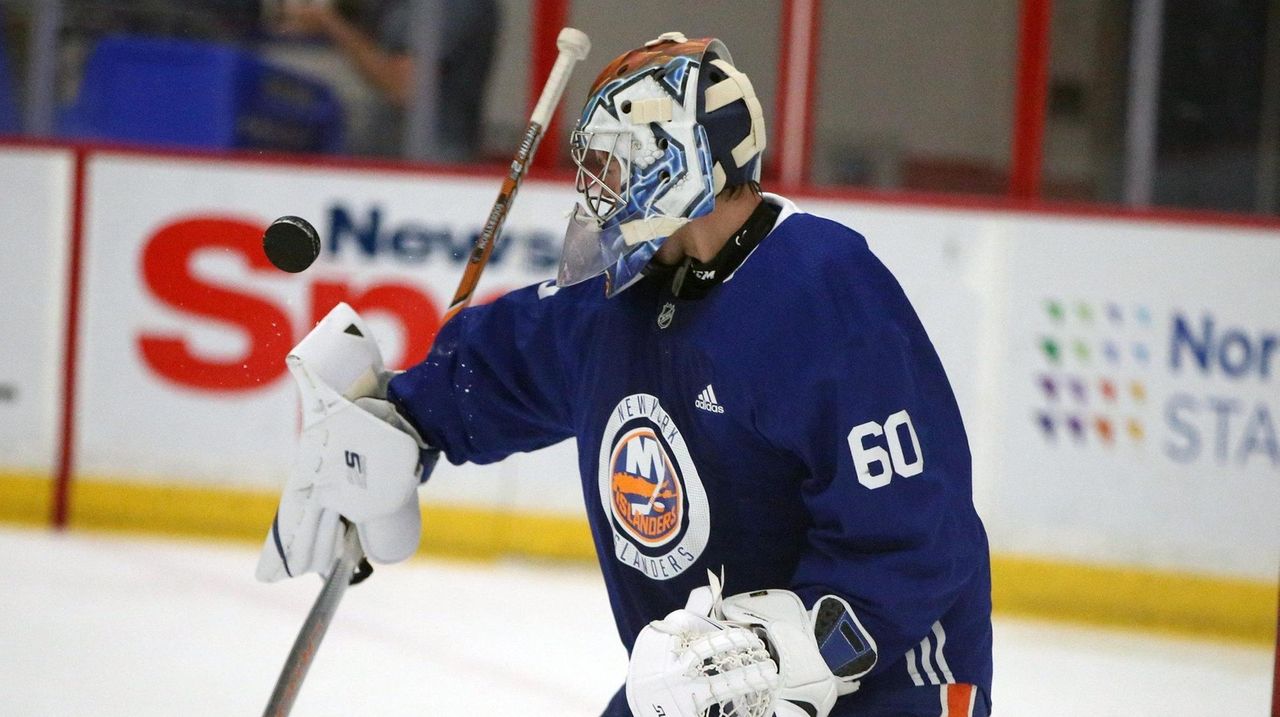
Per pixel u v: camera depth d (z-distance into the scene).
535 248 20.64
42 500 21.50
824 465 6.46
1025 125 21.06
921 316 20.02
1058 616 19.62
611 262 6.77
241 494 21.06
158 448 21.22
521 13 21.66
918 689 6.85
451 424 8.22
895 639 6.40
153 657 15.01
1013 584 19.73
